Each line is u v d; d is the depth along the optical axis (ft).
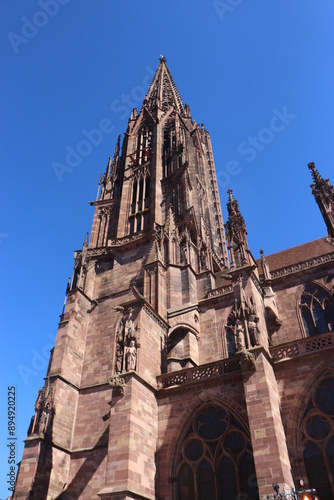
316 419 87.30
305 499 66.80
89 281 185.26
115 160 275.59
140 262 184.14
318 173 180.96
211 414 99.60
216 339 142.51
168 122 288.30
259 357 92.32
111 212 231.71
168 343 136.15
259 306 114.52
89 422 137.39
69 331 156.87
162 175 236.84
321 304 132.57
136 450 92.32
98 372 150.71
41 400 132.05
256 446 81.00
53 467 123.03
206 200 256.32
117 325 163.02
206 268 172.65
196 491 91.15
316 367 91.97
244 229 136.77
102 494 84.64
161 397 108.88
